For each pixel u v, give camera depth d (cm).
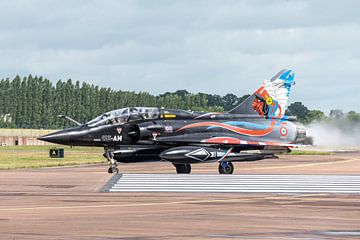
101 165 8419
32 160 9400
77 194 4000
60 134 6312
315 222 2720
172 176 5772
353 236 2370
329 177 5684
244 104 7050
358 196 3938
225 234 2392
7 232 2416
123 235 2362
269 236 2355
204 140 6400
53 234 2375
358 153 13450
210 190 4369
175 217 2866
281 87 7212
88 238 2294
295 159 10212
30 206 3288
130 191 4262
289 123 7206
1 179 5278
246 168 7462
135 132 6450
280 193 4153
